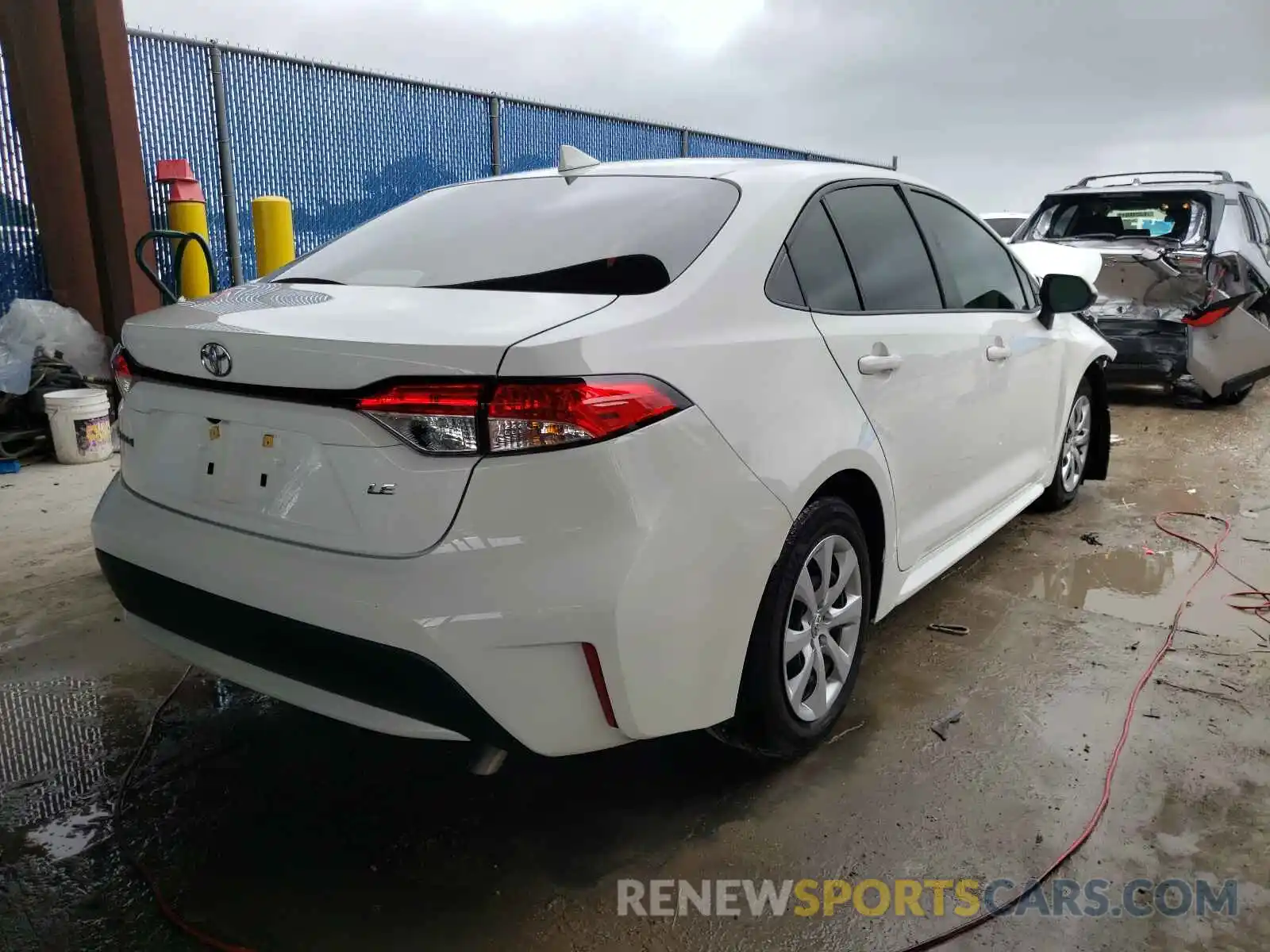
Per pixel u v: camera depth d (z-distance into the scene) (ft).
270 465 6.62
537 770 8.36
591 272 7.50
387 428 6.04
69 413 17.61
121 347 7.93
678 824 7.61
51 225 20.49
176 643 7.57
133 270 20.93
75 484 16.65
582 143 31.63
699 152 37.14
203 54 21.67
